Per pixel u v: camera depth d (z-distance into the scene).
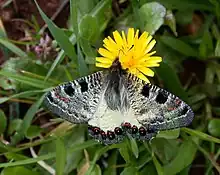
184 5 0.26
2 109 0.26
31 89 0.25
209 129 0.25
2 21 0.27
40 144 0.26
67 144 0.25
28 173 0.24
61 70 0.25
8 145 0.25
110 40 0.23
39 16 0.27
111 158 0.25
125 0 0.26
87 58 0.24
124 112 0.22
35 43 0.26
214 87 0.26
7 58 0.26
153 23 0.25
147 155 0.24
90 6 0.25
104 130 0.22
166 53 0.26
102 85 0.22
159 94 0.22
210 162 0.25
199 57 0.26
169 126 0.22
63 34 0.24
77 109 0.22
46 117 0.26
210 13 0.26
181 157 0.24
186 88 0.26
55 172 0.25
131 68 0.23
